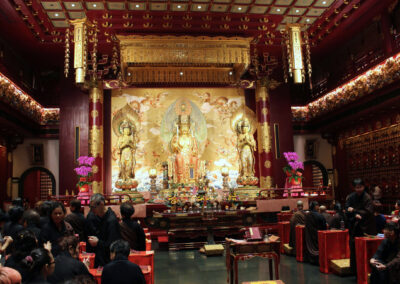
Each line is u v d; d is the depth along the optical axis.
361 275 5.55
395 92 12.57
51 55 16.16
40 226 4.48
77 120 15.86
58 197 13.12
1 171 16.83
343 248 6.80
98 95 15.44
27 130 16.34
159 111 16.48
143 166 16.05
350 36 15.62
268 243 5.52
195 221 10.13
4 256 4.18
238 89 17.03
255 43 15.16
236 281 5.41
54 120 17.62
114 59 14.79
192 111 16.62
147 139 16.23
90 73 15.04
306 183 20.97
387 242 4.60
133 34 14.28
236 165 16.53
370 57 14.34
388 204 14.80
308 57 11.84
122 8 12.84
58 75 18.12
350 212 5.99
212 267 7.49
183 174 14.92
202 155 16.39
